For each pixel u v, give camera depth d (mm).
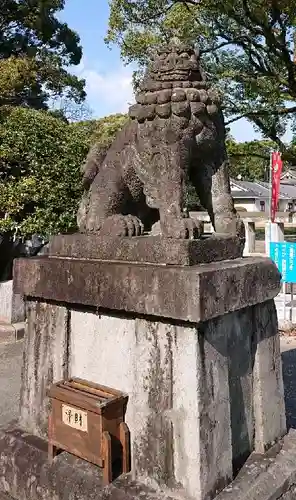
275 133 14453
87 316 2758
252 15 11688
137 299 2383
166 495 2311
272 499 2375
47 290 2854
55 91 17188
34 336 3031
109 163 3109
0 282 7047
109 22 12672
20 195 7145
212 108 2758
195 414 2219
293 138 14422
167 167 2688
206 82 2811
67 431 2580
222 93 12406
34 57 14812
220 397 2359
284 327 6992
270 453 2691
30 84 13914
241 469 2525
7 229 7352
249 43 13047
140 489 2363
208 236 2719
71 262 2736
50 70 15891
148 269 2344
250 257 2904
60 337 2873
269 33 12062
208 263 2527
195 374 2223
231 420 2541
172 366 2316
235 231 2822
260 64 13375
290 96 13250
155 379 2391
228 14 11789
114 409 2477
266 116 13758
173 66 2719
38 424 2967
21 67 12523
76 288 2678
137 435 2469
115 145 3123
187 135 2707
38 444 2848
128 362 2543
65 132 8039
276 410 2822
